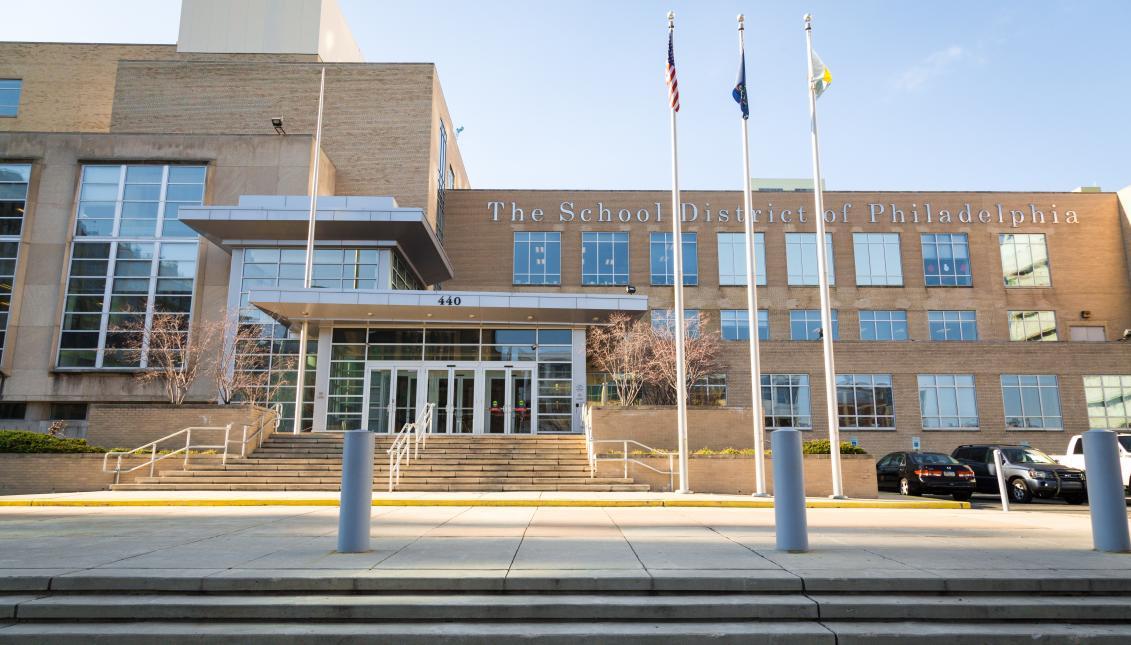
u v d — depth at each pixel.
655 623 5.77
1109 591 6.26
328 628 5.58
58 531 9.70
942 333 43.34
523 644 5.34
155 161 32.50
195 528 10.07
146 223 31.97
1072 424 35.16
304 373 26.61
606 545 8.29
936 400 35.56
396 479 17.70
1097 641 5.43
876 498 18.20
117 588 6.20
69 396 30.19
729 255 43.91
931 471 20.98
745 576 6.32
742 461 18.44
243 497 15.24
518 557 7.35
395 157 37.41
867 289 43.62
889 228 44.41
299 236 28.83
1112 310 43.81
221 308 29.50
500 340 27.39
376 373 26.91
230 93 38.00
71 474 17.70
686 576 6.32
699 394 35.66
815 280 43.66
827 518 12.66
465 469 18.84
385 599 6.01
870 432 35.19
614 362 29.52
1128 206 44.38
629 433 20.95
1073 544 8.66
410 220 27.55
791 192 44.69
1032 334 43.44
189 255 31.55
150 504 14.34
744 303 43.12
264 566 6.78
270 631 5.49
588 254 43.66
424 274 35.84
